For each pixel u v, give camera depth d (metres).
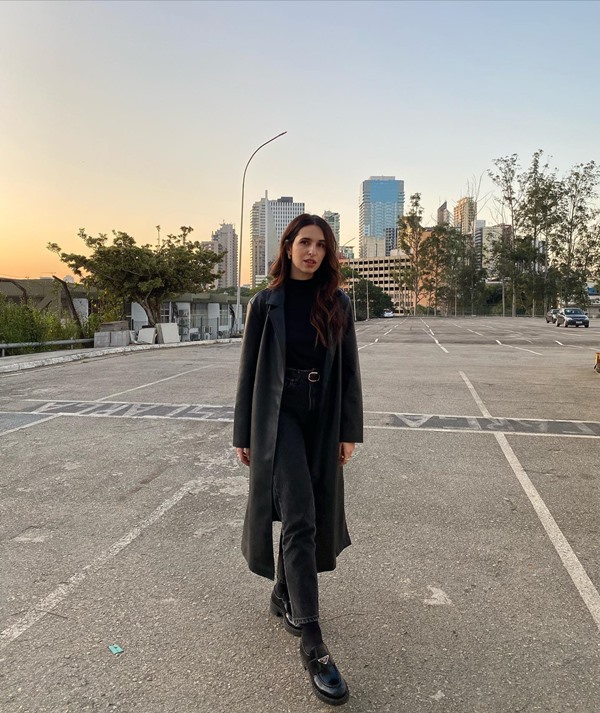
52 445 6.33
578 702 2.19
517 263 83.12
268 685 2.30
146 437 6.68
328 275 2.46
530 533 3.85
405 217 108.31
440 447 6.18
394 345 24.08
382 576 3.24
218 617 2.81
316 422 2.47
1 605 2.93
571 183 77.06
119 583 3.16
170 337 24.45
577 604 2.93
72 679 2.33
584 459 5.70
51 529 3.95
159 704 2.19
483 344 24.75
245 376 2.49
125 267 27.17
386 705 2.18
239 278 29.92
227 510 4.30
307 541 2.29
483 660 2.46
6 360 15.22
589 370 13.64
